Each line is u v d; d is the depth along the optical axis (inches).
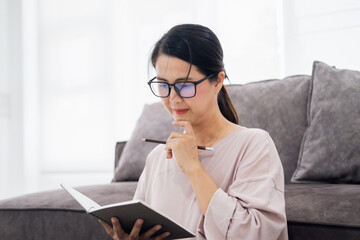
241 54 107.0
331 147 60.5
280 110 70.6
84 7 131.4
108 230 41.3
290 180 65.9
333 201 45.8
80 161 130.5
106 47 128.2
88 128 129.8
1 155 135.6
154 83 43.8
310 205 46.5
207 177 39.3
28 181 134.6
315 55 94.2
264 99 72.5
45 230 60.6
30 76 136.3
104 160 127.6
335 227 42.8
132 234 36.8
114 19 127.0
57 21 134.7
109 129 127.2
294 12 96.9
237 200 37.9
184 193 43.8
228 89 77.4
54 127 134.1
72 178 131.4
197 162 40.1
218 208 37.0
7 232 62.9
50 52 135.3
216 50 41.3
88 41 130.6
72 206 59.8
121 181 80.7
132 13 124.4
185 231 34.9
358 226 41.3
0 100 136.4
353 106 61.0
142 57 122.7
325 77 66.3
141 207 32.3
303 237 44.7
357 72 65.3
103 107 128.0
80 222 57.9
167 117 81.4
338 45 91.5
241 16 107.4
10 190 135.4
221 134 44.8
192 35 40.2
